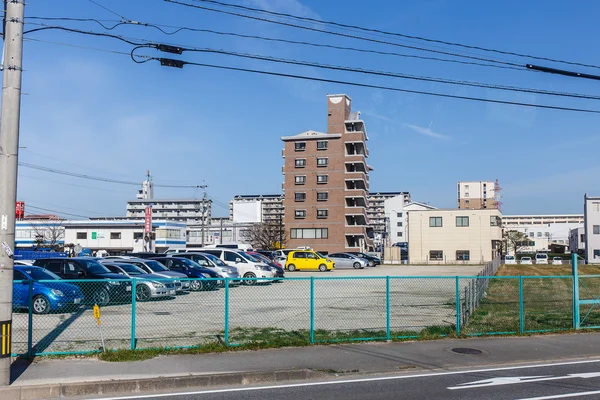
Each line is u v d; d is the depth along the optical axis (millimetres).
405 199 162000
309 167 76750
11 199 8906
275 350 11508
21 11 9172
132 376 9148
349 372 9984
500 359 11250
